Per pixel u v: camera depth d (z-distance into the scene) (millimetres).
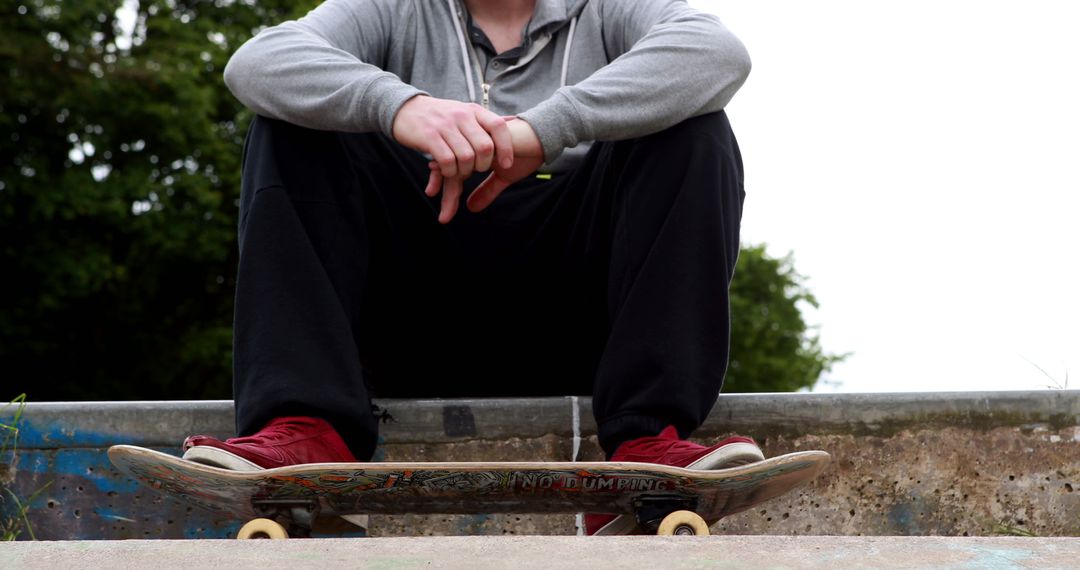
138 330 13766
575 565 1149
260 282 1612
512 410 2041
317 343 1594
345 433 1585
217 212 13500
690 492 1472
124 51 13664
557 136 1700
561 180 1917
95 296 13445
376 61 2057
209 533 2088
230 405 2090
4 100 12672
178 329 13992
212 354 13203
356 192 1753
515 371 2021
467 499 1483
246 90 1753
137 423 2088
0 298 12672
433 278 1904
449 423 2027
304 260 1633
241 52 1795
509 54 2053
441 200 1853
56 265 12398
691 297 1625
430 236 1879
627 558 1165
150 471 1428
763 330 20953
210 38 14281
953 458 2145
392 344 1975
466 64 2047
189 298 14180
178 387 13906
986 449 2150
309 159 1720
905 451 2137
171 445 2086
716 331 1632
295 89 1719
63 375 13391
